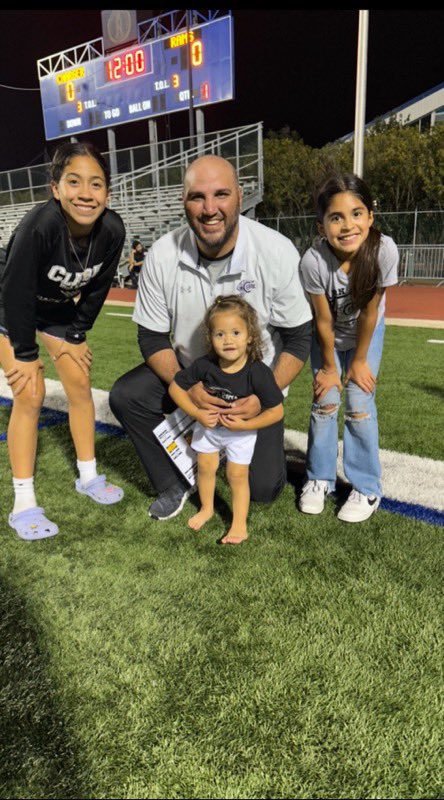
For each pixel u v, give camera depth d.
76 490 2.77
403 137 16.98
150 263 2.34
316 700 1.43
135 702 1.44
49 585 1.95
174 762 1.28
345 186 1.98
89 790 1.21
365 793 1.20
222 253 2.21
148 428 2.48
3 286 2.12
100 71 22.64
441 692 1.45
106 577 1.99
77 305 2.48
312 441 2.47
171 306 2.39
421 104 19.38
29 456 2.35
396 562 2.05
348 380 2.35
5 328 2.30
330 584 1.92
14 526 2.32
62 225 2.09
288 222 16.78
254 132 14.84
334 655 1.58
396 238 15.29
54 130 25.23
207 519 2.40
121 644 1.64
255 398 2.18
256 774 1.25
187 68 19.94
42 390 2.27
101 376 5.21
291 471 2.97
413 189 16.61
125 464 3.11
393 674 1.51
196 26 19.31
